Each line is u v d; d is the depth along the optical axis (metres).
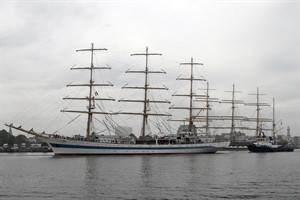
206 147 181.12
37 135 141.38
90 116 158.62
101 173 78.50
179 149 171.25
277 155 184.38
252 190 57.16
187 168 92.44
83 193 53.56
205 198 50.53
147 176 73.62
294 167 101.00
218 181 67.06
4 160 118.81
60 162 108.88
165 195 52.50
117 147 153.75
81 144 146.00
